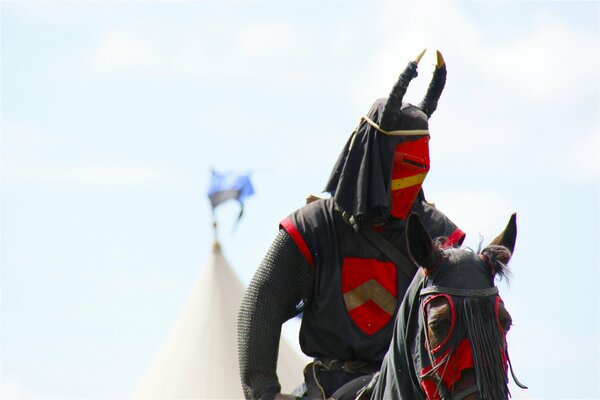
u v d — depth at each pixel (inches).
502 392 975.6
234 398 2025.1
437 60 1273.4
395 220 1228.5
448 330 992.2
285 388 1973.4
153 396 2027.6
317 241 1221.1
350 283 1210.0
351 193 1213.7
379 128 1214.9
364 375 1187.3
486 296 1003.3
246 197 1852.9
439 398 990.4
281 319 1226.0
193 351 2064.5
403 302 1051.9
